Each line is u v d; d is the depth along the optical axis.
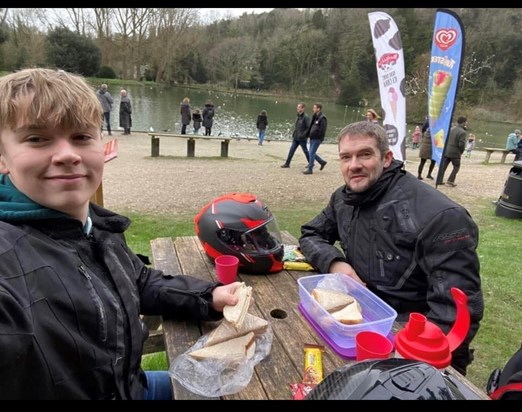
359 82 59.16
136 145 14.22
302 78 65.19
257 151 15.13
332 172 10.86
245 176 9.77
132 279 1.39
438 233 1.84
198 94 52.78
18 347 0.85
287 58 65.00
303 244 2.41
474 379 2.77
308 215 6.50
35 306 0.93
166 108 33.31
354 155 2.05
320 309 1.60
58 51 42.62
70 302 1.01
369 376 0.92
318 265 2.24
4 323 0.84
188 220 5.96
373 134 2.04
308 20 69.31
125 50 54.81
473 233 1.84
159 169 10.15
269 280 2.11
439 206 1.89
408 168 12.27
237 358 1.34
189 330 1.60
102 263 1.22
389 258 2.03
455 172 9.55
